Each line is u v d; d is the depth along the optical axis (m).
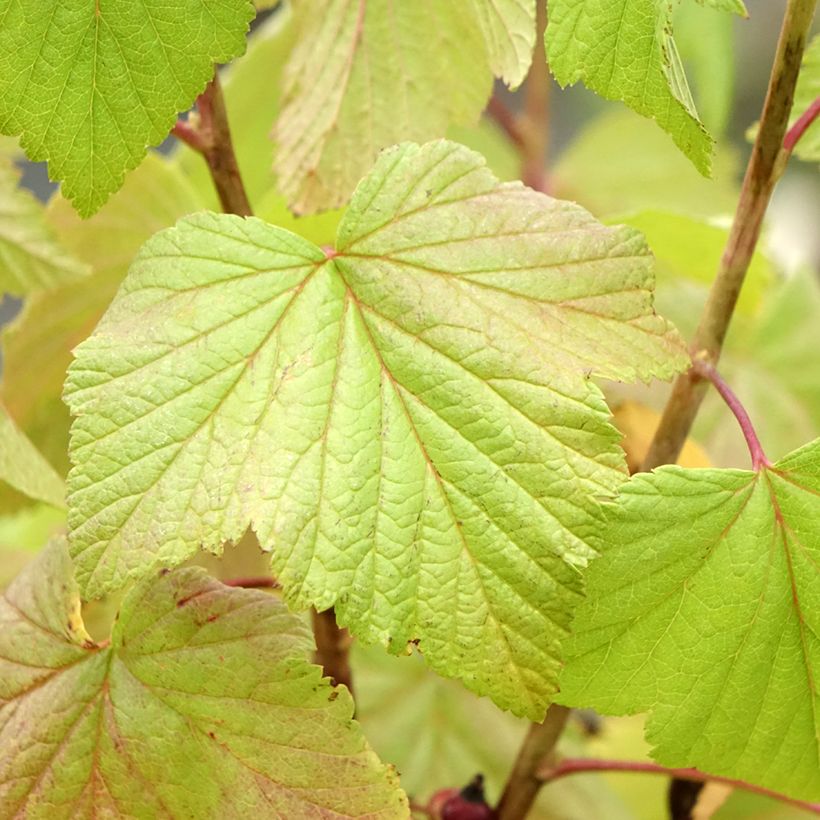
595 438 0.26
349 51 0.31
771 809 0.33
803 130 0.28
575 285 0.27
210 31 0.27
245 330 0.27
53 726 0.27
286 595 0.26
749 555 0.27
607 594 0.26
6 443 0.30
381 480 0.26
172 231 0.27
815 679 0.27
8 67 0.26
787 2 0.27
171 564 0.26
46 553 0.28
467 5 0.30
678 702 0.27
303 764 0.27
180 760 0.27
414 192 0.27
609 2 0.26
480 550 0.26
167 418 0.26
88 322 0.35
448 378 0.26
